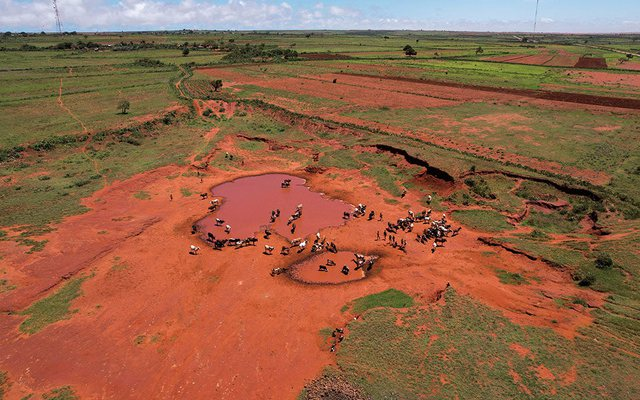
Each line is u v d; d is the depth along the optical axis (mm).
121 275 34312
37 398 23000
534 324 27438
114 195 49406
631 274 31391
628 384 22234
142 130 72250
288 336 27656
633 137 65750
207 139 70188
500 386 22562
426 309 29328
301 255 37875
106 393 23531
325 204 49250
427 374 23625
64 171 55781
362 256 36375
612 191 46625
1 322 28641
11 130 68188
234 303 31203
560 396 21688
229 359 25859
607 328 26656
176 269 35531
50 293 31859
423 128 74062
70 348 26641
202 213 46531
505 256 36312
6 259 34969
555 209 44500
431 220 44188
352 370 24281
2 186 50406
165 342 27297
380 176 55594
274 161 63531
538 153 59781
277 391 23453
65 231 40281
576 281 32250
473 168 51562
